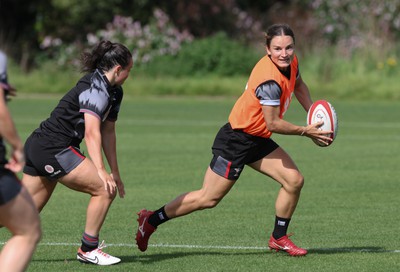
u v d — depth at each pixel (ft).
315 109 79.25
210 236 91.04
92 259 76.64
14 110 242.99
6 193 54.49
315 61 319.27
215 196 79.15
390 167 144.77
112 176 77.92
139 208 108.47
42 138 74.13
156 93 302.66
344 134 194.18
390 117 233.55
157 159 153.69
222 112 245.04
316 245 86.48
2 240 88.63
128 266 76.54
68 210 106.83
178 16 364.58
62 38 363.97
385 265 77.20
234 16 375.45
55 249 84.07
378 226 96.43
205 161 151.33
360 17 351.05
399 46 332.60
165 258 80.07
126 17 358.23
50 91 307.99
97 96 73.10
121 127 206.28
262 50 338.34
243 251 83.41
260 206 109.70
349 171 140.26
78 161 74.13
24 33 379.35
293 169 78.79
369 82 302.45
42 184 75.82
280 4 403.95
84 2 354.33
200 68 325.62
